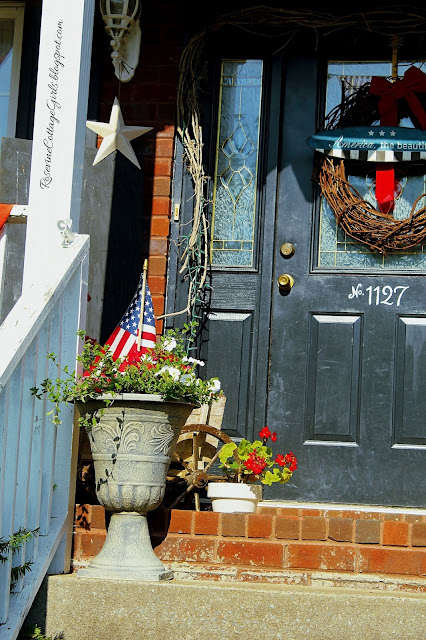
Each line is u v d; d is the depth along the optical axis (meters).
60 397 4.17
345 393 6.09
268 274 6.25
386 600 3.86
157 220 6.25
